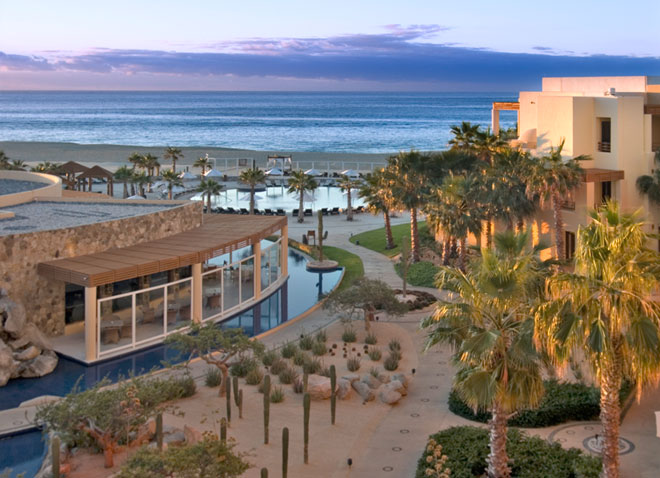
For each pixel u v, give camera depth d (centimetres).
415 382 2745
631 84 5153
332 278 4819
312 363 2848
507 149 4731
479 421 2333
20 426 2316
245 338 2591
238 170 11338
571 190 4169
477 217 4222
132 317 3177
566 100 4397
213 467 1551
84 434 2092
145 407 2023
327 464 2056
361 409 2478
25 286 3164
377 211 5638
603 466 1741
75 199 4709
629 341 1576
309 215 7525
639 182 4228
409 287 4391
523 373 1700
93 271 3028
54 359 2956
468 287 1759
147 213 4025
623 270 1623
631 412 2377
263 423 2342
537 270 1898
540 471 1881
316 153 15738
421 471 1912
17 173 5738
